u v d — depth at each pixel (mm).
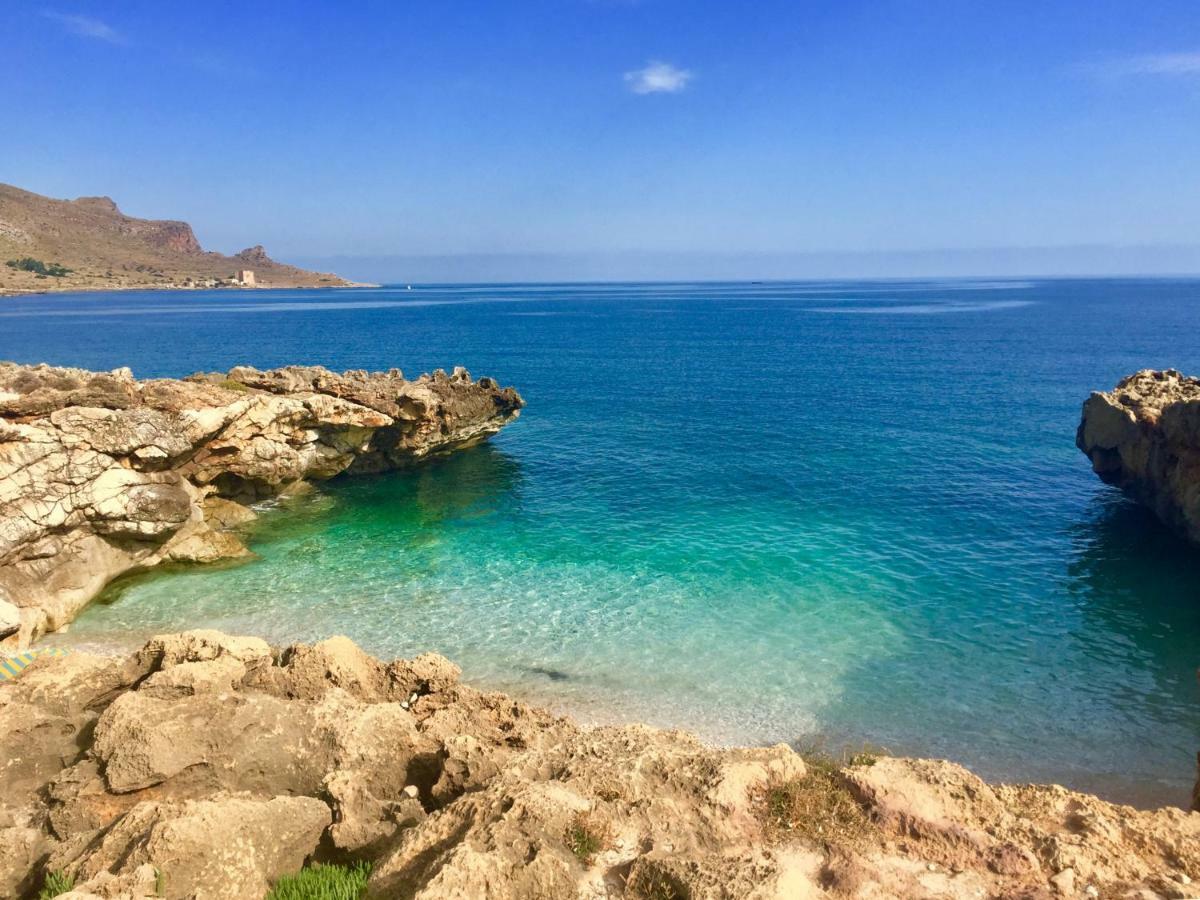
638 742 13234
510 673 23594
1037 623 26922
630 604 28375
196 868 10352
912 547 33781
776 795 11688
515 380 87812
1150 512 37844
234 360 99875
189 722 13617
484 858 9461
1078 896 9727
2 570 25938
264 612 27891
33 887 11406
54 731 14836
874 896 9641
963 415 63031
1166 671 23844
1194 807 15531
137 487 29922
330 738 14305
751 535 35406
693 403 71500
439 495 42719
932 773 12414
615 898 9523
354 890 10516
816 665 24109
